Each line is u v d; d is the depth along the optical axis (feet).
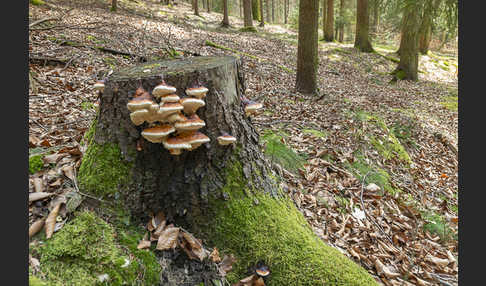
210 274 7.63
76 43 26.73
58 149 10.19
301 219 9.87
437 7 42.63
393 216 14.12
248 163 8.91
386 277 9.99
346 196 14.07
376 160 18.63
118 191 7.82
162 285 7.06
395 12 47.96
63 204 7.56
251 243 8.09
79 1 62.80
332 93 35.81
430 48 95.14
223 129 8.27
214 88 7.95
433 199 17.63
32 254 6.38
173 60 9.54
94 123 9.18
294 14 107.24
